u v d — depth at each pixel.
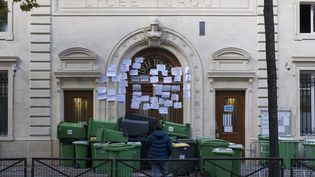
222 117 21.56
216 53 21.45
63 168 15.84
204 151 18.06
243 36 21.56
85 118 21.48
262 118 21.30
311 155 20.30
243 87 21.48
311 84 21.77
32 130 21.23
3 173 15.26
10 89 21.25
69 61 21.38
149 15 21.50
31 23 21.38
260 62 21.44
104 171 14.96
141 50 21.64
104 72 21.38
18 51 21.34
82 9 21.48
